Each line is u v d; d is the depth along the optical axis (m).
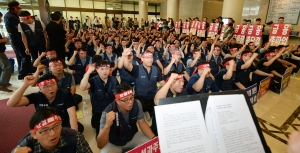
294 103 3.04
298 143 0.48
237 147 0.69
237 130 0.71
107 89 2.12
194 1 12.58
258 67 3.55
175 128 0.67
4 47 3.09
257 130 0.75
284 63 4.03
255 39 5.22
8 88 3.34
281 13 7.25
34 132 0.95
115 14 15.43
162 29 9.91
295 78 4.43
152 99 2.47
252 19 8.34
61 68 2.20
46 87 1.49
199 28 6.78
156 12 17.84
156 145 1.17
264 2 7.75
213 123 0.70
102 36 7.21
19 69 4.13
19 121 2.32
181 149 0.65
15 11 3.50
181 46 5.64
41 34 3.67
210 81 2.35
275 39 4.68
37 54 3.79
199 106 0.72
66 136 1.09
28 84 1.40
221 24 6.11
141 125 1.61
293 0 6.80
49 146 1.01
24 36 3.41
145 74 2.38
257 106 2.90
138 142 1.61
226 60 2.72
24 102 1.49
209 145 0.67
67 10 13.12
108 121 1.32
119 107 1.49
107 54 3.90
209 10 12.49
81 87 1.95
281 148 1.94
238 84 3.00
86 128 2.25
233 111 0.74
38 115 0.94
